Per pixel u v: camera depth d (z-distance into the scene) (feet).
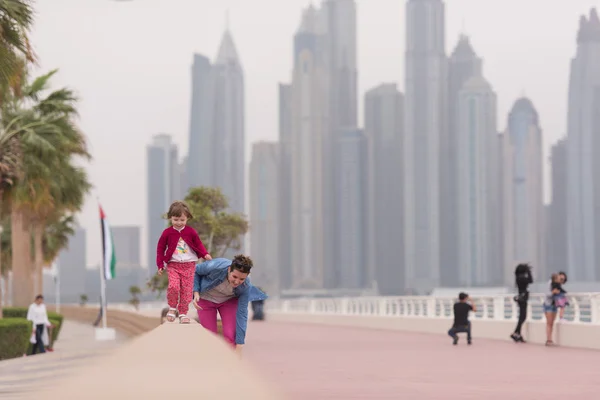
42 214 160.66
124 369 11.27
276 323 203.21
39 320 100.22
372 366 66.69
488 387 49.08
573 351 84.94
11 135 124.36
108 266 144.46
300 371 61.82
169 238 32.55
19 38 80.48
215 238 161.79
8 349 87.97
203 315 35.45
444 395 44.47
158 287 156.66
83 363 12.00
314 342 109.50
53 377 44.88
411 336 126.41
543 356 77.87
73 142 136.26
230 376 11.32
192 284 32.71
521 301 100.99
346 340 114.62
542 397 43.70
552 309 93.35
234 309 35.50
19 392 41.22
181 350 11.86
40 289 212.84
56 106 131.34
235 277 33.53
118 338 148.77
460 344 100.63
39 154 125.80
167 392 10.75
